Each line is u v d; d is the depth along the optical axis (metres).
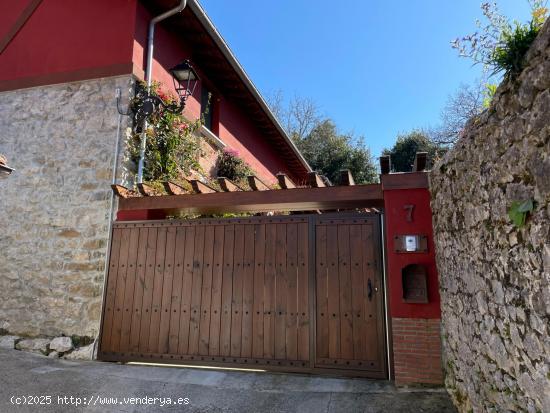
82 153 5.73
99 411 3.37
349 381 3.94
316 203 4.53
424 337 3.75
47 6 6.48
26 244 5.69
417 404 3.31
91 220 5.45
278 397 3.58
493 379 2.44
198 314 4.62
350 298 4.21
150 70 5.98
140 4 6.04
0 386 3.82
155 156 5.92
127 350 4.75
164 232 4.96
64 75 6.05
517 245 2.07
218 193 4.74
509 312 2.19
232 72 8.08
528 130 1.92
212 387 3.84
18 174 5.98
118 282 4.97
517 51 2.01
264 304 4.45
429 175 3.97
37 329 5.34
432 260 3.86
